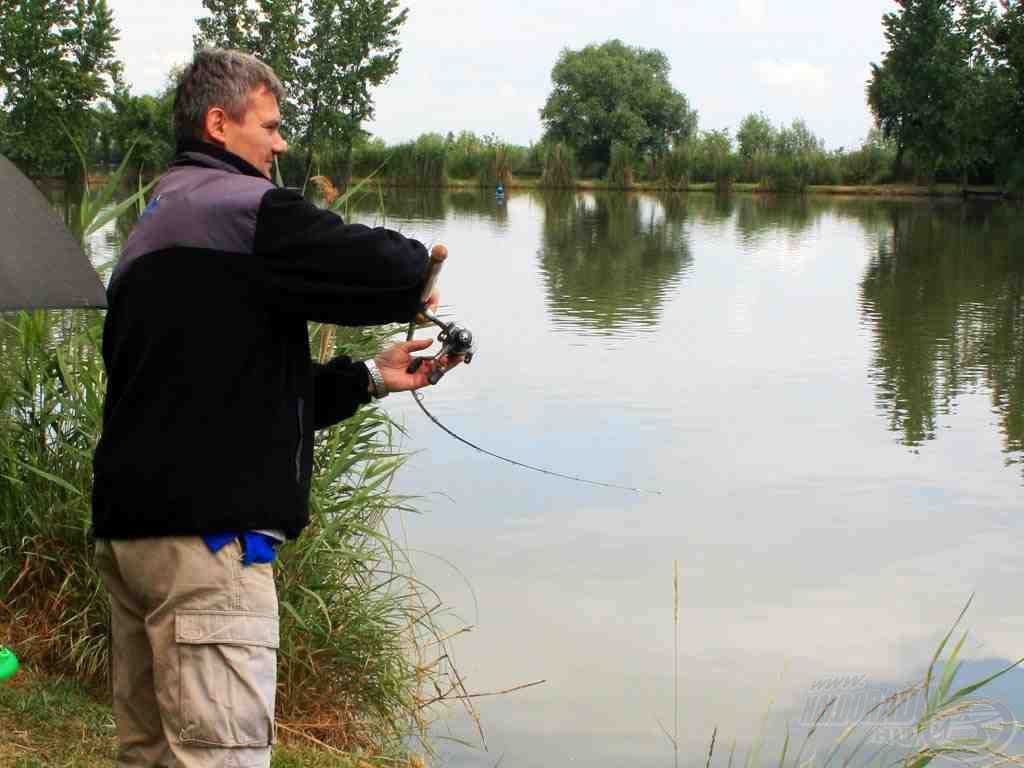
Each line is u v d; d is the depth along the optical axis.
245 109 2.71
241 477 2.53
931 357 12.16
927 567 6.26
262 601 2.59
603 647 5.30
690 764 4.38
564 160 61.88
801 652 5.26
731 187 60.41
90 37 33.59
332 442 4.71
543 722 4.66
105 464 2.57
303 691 4.52
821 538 6.66
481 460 8.01
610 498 7.28
